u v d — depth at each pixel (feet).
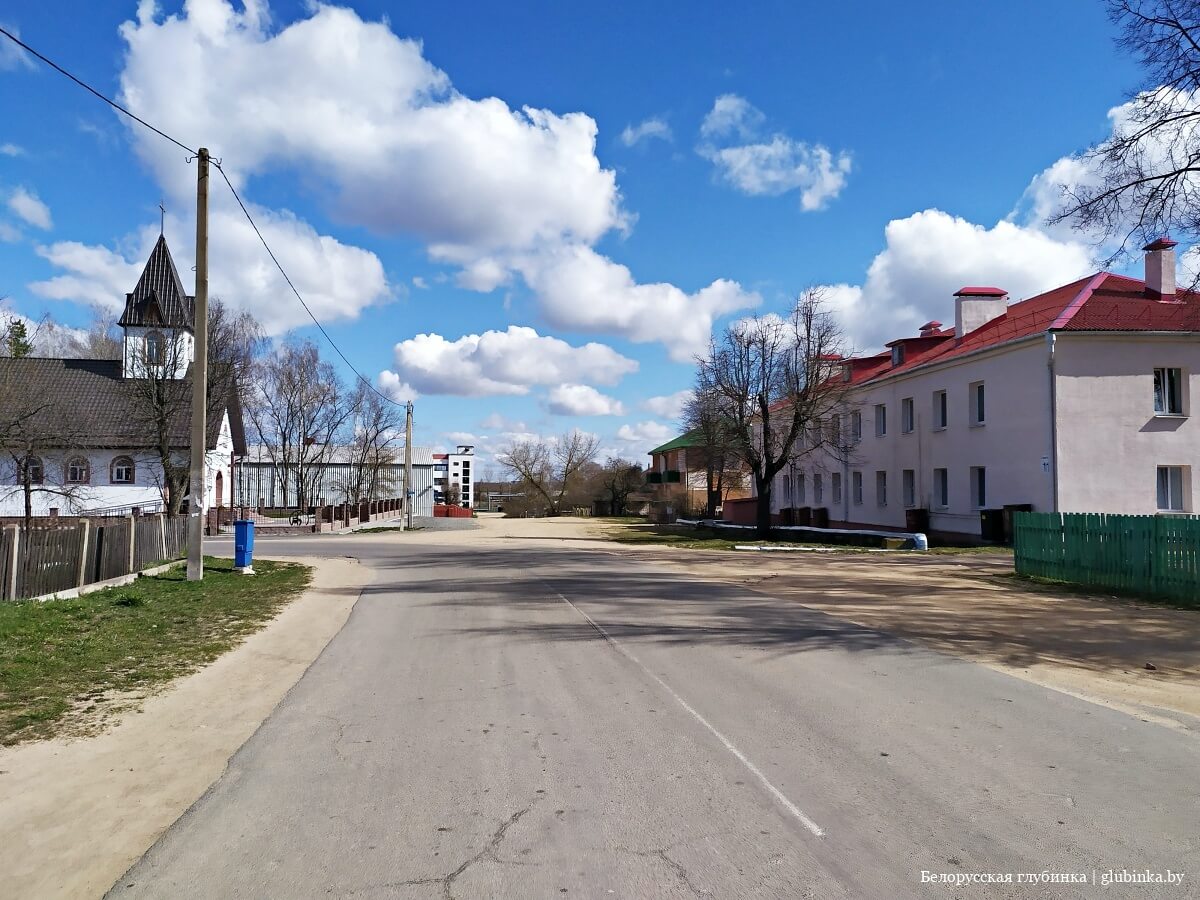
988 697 23.88
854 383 126.00
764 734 20.17
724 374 113.70
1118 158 48.24
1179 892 12.12
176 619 40.16
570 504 270.46
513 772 17.56
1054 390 83.82
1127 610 41.86
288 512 212.02
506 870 12.92
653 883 12.43
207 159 54.90
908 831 14.32
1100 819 14.83
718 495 186.70
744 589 52.44
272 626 39.14
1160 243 88.99
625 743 19.54
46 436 103.55
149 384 126.00
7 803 16.24
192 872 13.05
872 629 36.19
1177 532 45.14
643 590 52.26
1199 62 45.09
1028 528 58.03
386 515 197.77
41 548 44.04
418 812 15.39
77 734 20.92
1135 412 84.12
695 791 16.30
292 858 13.48
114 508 144.66
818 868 12.91
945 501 106.63
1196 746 19.17
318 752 19.27
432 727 21.21
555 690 25.00
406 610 44.50
